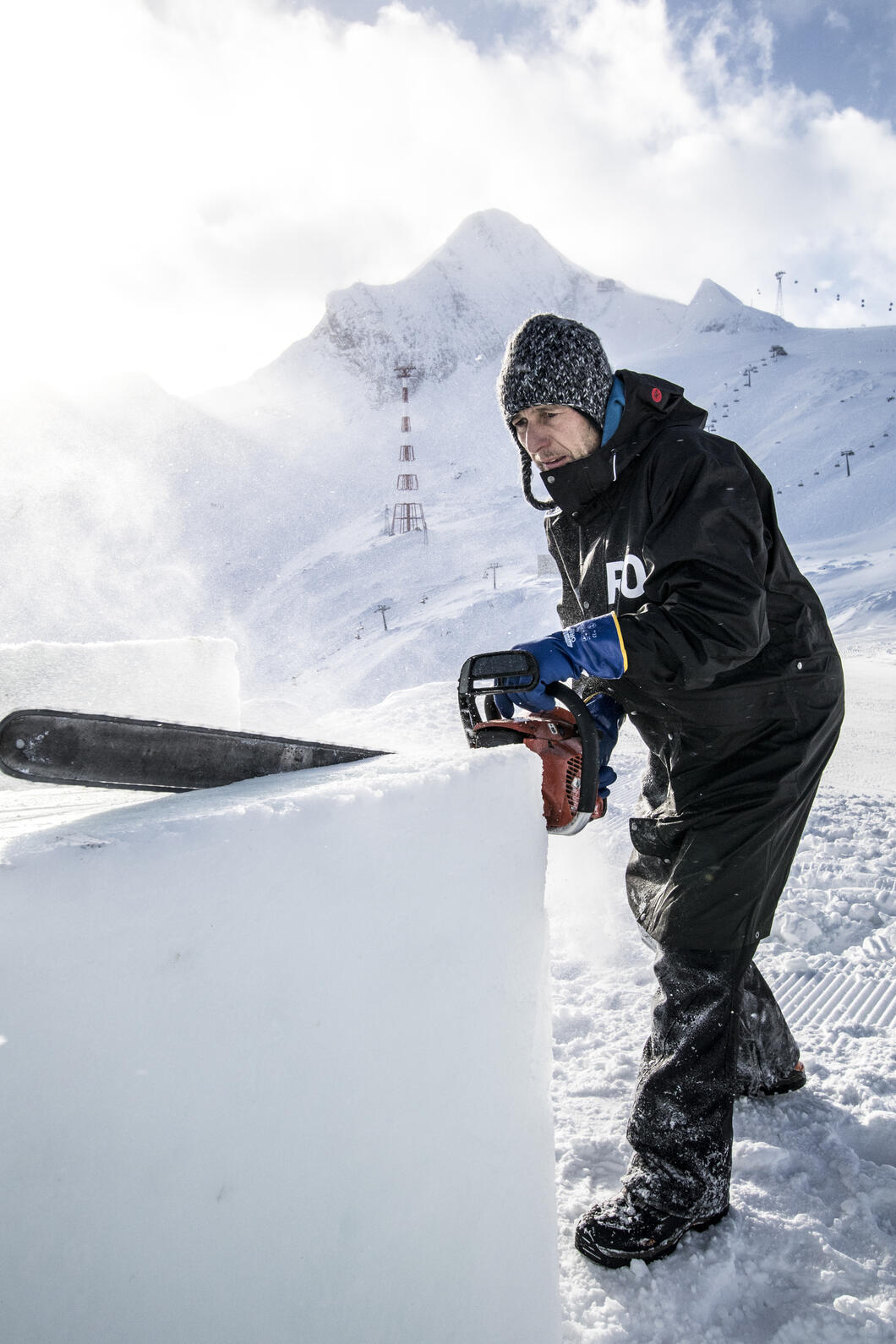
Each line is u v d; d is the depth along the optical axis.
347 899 0.86
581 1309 1.34
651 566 1.41
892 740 7.36
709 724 1.51
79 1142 0.67
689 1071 1.46
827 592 42.62
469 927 1.01
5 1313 0.64
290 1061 0.81
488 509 126.44
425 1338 0.95
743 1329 1.33
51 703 2.02
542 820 1.15
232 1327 0.77
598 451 1.51
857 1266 1.42
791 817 1.53
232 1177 0.76
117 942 0.68
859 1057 2.10
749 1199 1.58
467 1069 1.01
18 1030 0.63
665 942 1.54
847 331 172.88
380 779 0.94
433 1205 0.96
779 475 87.44
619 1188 1.62
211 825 0.75
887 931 2.95
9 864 0.62
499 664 1.26
